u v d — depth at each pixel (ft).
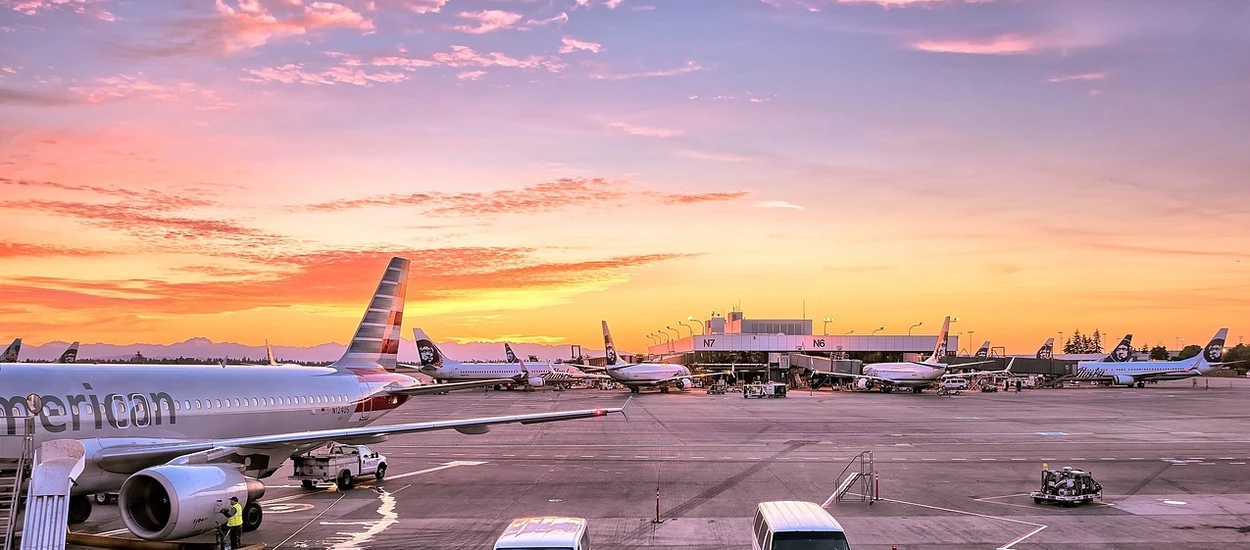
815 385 601.21
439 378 591.78
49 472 92.48
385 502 132.46
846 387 606.14
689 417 307.78
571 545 75.05
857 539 107.86
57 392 104.94
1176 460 186.19
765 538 81.56
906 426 270.05
